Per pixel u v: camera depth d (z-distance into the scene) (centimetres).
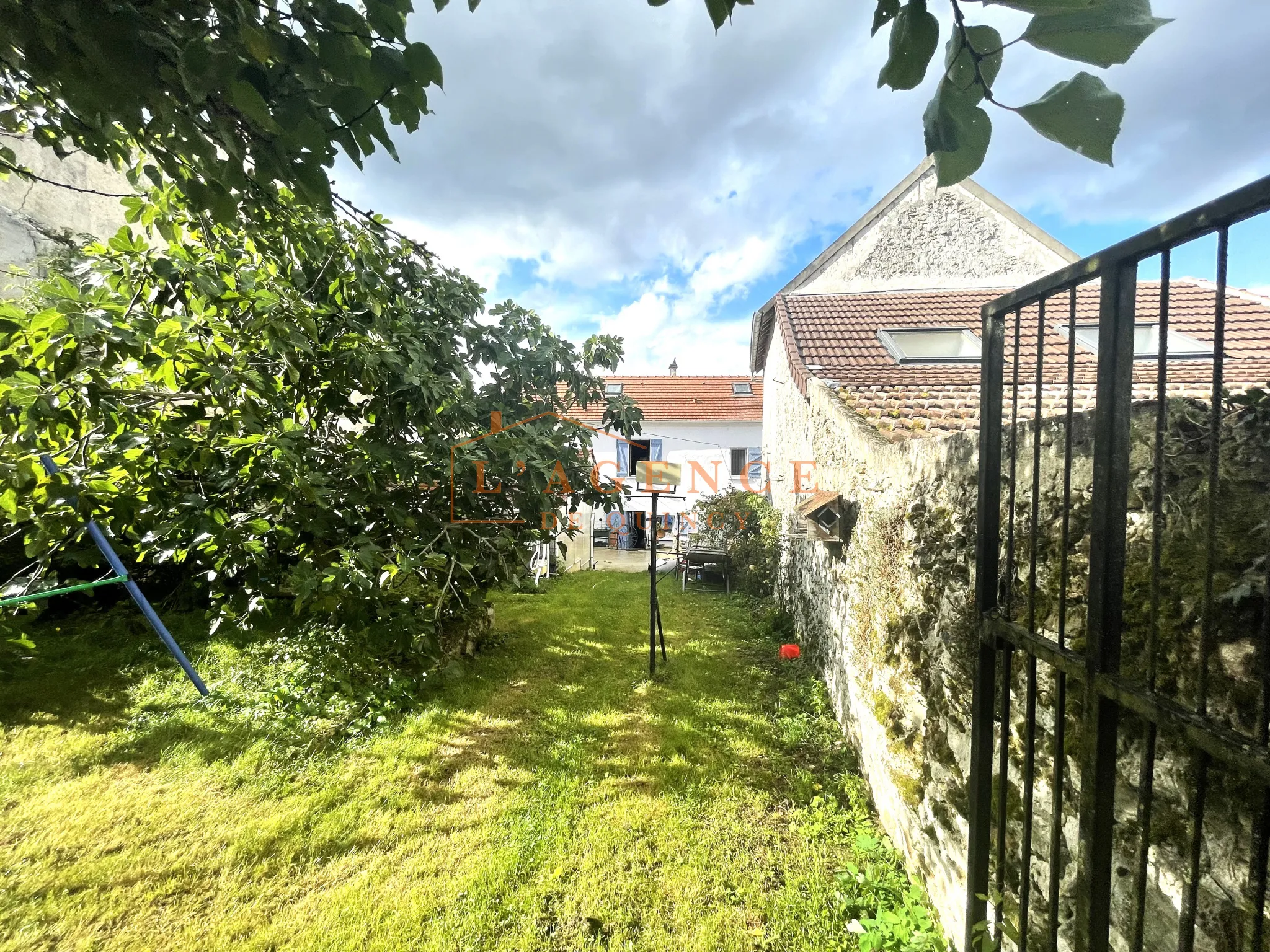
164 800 244
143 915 189
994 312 130
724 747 311
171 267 240
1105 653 90
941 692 188
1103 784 90
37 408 185
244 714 314
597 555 1097
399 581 350
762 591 666
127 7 62
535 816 247
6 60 79
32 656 370
